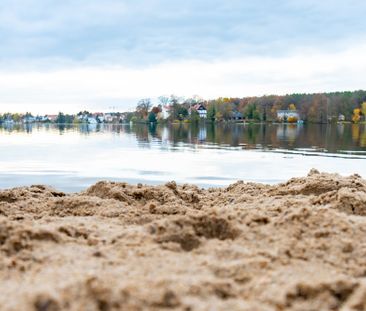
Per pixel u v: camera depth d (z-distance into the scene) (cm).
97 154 1947
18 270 273
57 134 4131
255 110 8406
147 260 293
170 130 5250
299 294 232
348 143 2758
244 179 1229
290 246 328
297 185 639
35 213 519
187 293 228
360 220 386
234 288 245
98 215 494
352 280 252
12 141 2928
